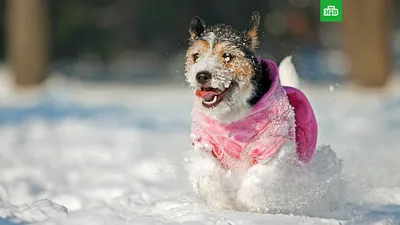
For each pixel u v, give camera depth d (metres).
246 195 7.07
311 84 29.70
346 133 14.96
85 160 11.91
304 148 7.75
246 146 7.18
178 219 6.66
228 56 7.18
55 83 33.16
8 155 12.39
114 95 27.36
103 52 48.16
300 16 42.12
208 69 6.99
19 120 18.27
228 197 7.25
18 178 9.89
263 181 7.07
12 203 8.16
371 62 26.09
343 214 7.44
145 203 7.94
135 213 7.36
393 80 29.44
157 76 40.56
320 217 7.33
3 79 32.75
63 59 47.62
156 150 12.75
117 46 48.53
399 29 51.19
